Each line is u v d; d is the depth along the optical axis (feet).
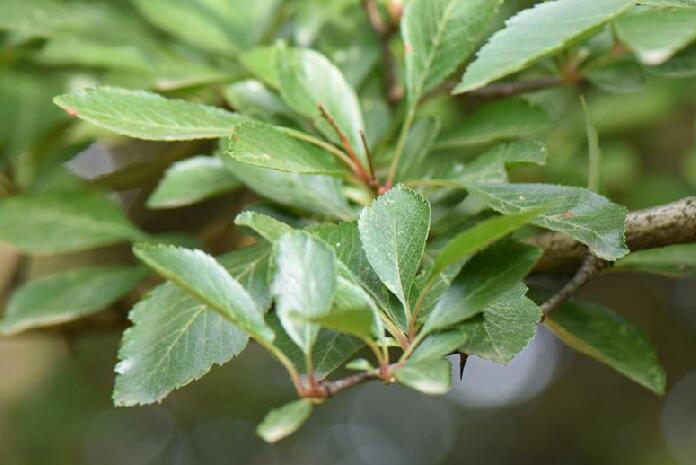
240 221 1.60
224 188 1.92
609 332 1.80
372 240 1.62
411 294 1.63
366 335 1.52
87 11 2.21
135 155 3.52
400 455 9.28
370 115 1.96
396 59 2.22
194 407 7.86
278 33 2.24
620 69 1.92
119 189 2.18
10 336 2.28
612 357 1.79
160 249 1.54
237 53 2.13
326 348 1.65
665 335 6.13
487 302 1.57
